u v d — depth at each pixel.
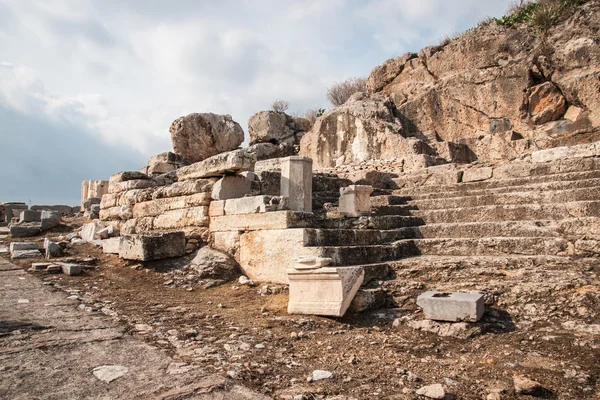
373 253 6.20
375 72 19.48
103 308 4.98
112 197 11.10
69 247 9.12
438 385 2.96
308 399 2.80
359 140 15.38
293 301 5.11
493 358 3.61
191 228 8.05
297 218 6.38
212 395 2.71
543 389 2.96
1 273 6.67
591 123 12.99
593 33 13.72
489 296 4.76
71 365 3.11
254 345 3.89
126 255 7.60
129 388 2.77
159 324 4.41
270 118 18.83
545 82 14.16
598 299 4.35
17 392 2.65
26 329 3.87
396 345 4.02
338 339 4.19
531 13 16.27
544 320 4.28
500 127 14.86
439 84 16.59
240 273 6.91
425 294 4.79
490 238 6.39
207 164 7.97
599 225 5.88
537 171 8.87
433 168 11.42
